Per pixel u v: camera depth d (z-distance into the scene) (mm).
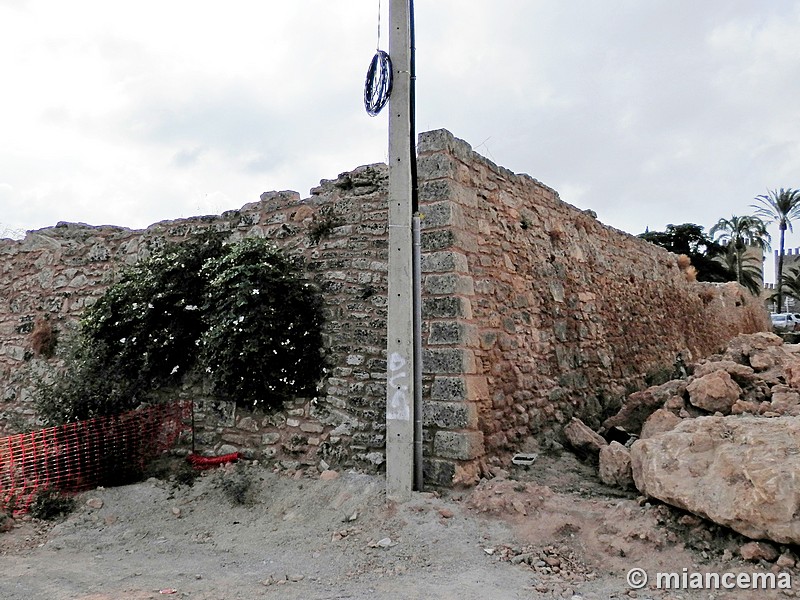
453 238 6039
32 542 5426
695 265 35188
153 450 7418
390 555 4656
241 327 6809
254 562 4766
